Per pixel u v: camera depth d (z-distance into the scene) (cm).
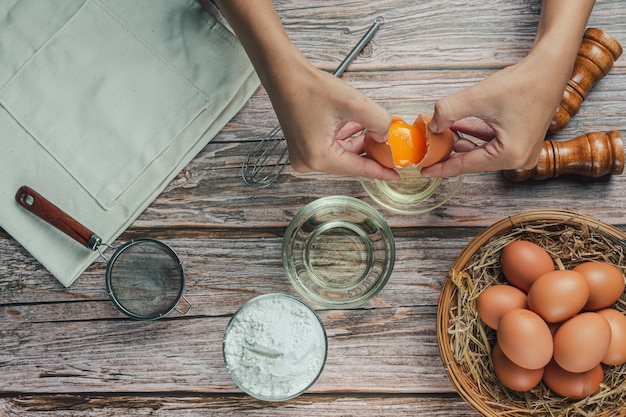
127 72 84
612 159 80
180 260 84
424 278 83
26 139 84
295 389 80
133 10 84
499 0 85
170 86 84
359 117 68
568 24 68
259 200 85
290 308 81
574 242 79
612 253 78
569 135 85
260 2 66
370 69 85
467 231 84
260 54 67
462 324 78
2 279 85
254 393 79
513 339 73
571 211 83
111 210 83
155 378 84
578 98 81
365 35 85
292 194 85
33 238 83
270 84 68
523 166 73
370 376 83
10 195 84
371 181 84
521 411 77
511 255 77
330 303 81
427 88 85
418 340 83
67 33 84
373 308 83
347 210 85
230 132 85
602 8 85
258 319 80
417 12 85
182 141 84
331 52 85
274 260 84
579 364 73
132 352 84
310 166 72
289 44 67
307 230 85
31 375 84
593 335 73
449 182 84
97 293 84
